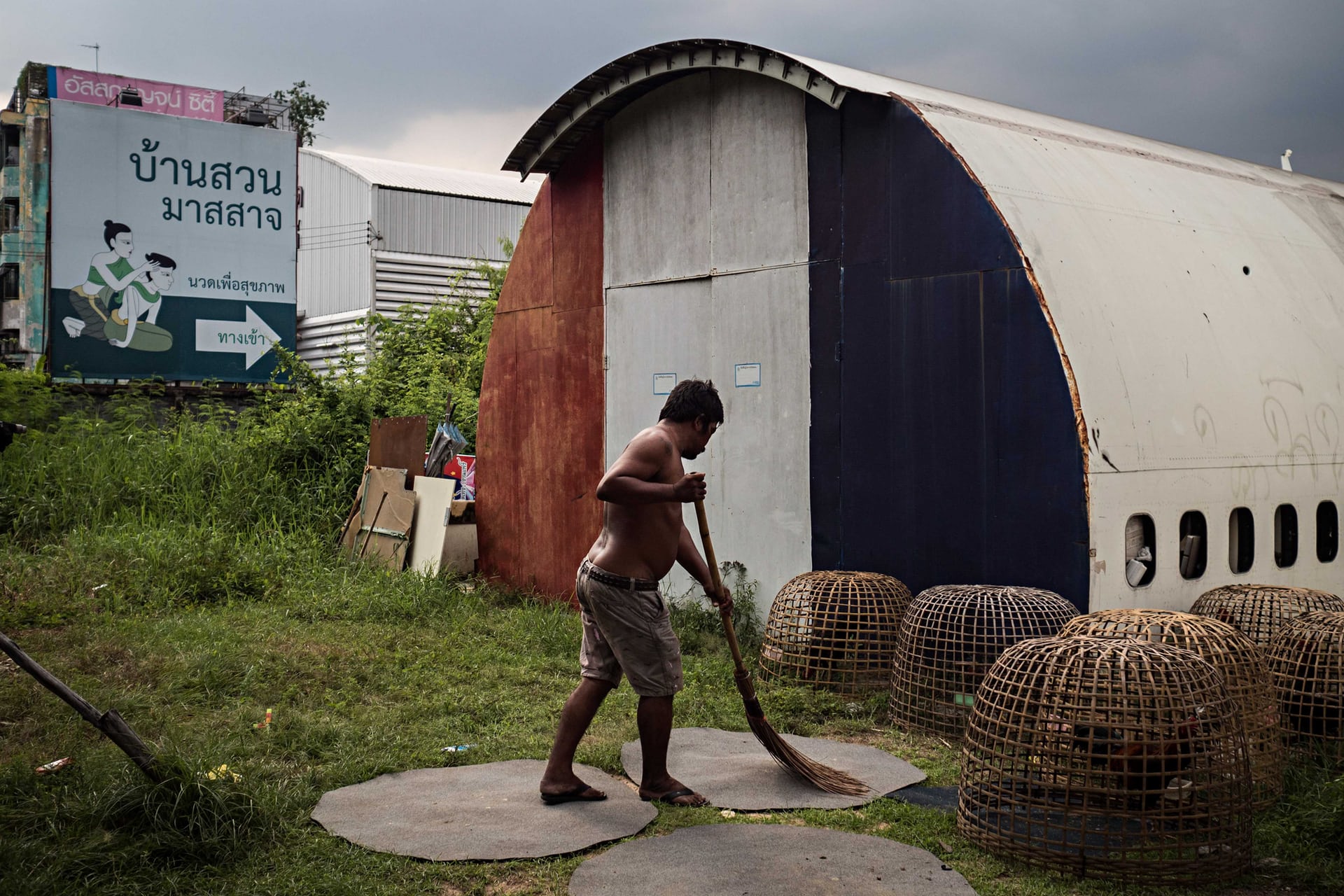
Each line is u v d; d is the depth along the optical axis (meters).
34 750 5.10
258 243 22.78
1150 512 6.26
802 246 7.62
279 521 11.71
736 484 8.11
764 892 3.79
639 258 8.93
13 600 8.16
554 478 9.77
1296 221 8.69
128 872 3.85
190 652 6.96
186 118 21.91
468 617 8.62
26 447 12.50
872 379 7.14
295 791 4.69
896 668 6.02
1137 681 4.05
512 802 4.68
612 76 8.62
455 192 24.05
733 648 4.95
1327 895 3.84
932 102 7.37
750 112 7.98
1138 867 3.90
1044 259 6.33
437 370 15.10
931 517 6.78
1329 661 5.05
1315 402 7.44
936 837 4.34
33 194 25.36
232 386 21.53
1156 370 6.50
